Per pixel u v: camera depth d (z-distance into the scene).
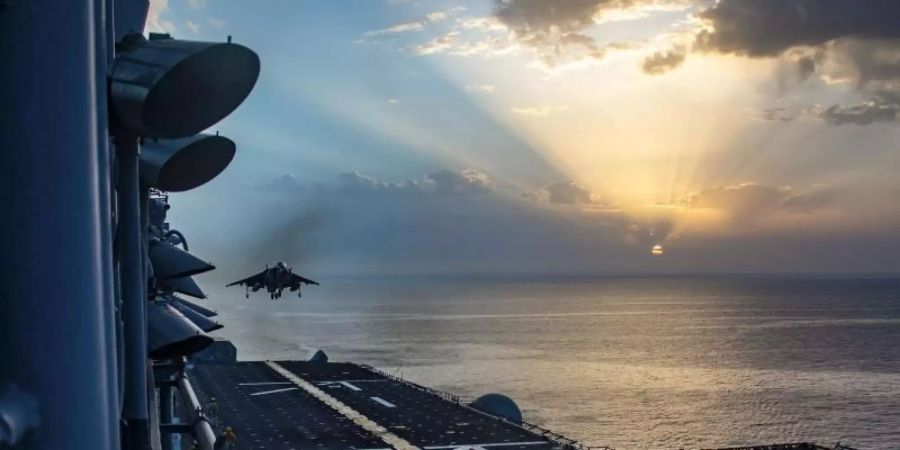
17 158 5.81
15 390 5.72
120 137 9.39
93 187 6.12
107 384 6.28
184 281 17.28
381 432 86.81
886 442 147.12
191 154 10.68
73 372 5.85
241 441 82.50
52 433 5.76
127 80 7.50
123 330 9.87
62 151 5.90
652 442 147.75
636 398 194.12
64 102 5.93
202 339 12.55
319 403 103.88
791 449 84.19
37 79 5.85
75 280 5.90
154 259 14.99
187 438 56.75
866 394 195.88
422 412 97.75
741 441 148.12
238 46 7.63
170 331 12.38
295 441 82.75
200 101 7.93
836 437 151.25
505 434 86.12
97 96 6.73
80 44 6.06
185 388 47.47
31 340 5.75
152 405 17.11
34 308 5.78
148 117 7.79
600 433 155.75
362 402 104.56
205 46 7.53
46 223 5.83
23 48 5.84
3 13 5.84
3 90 5.83
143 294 10.06
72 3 6.02
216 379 122.69
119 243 9.77
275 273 97.38
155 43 7.97
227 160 11.18
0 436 5.44
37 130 5.83
